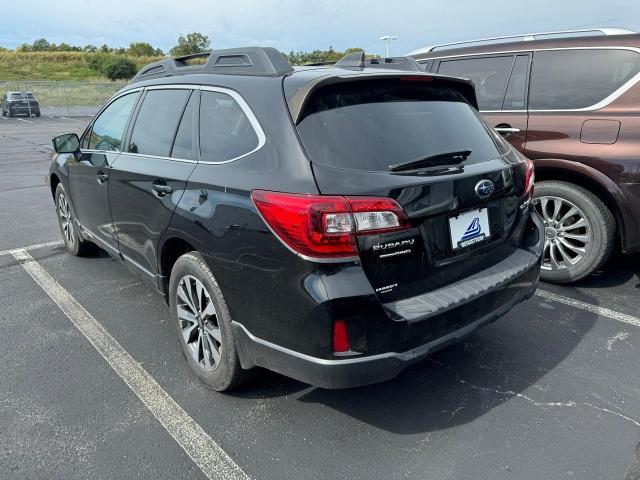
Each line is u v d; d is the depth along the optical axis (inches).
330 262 85.6
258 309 96.4
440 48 211.6
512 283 110.0
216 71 120.3
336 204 84.8
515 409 110.6
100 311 158.7
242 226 95.9
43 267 196.9
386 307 90.7
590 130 158.9
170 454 98.0
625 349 133.5
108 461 96.2
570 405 111.6
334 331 86.5
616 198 154.3
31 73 2522.1
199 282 111.9
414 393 116.7
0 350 135.5
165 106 132.6
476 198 102.1
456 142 107.7
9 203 311.6
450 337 97.7
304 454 98.0
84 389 118.5
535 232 125.6
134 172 133.1
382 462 95.7
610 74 159.6
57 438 102.3
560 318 150.4
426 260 95.8
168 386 119.7
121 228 147.3
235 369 108.7
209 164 110.0
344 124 95.1
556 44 172.6
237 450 99.2
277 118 97.4
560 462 95.2
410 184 90.9
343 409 111.3
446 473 92.9
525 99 176.1
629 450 97.9
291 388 118.7
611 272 184.4
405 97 106.7
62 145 172.4
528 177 122.6
